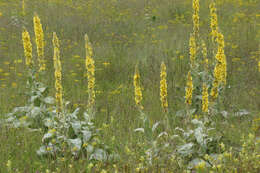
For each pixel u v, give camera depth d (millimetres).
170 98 7746
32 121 6176
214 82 5047
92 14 16328
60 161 4801
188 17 15688
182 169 4730
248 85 8445
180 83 8555
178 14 16188
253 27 13500
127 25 14523
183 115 6801
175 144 5273
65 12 16312
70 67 9922
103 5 17969
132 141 5543
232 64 9609
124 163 4918
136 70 4785
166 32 13523
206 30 12922
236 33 12820
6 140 5484
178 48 11031
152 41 12094
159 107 7297
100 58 10500
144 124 4930
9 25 13852
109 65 9867
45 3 17984
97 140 5332
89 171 4523
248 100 7695
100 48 11562
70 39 12539
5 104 7117
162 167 4691
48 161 4906
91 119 5590
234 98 7539
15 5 17219
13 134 5672
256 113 7070
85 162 5074
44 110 6316
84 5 17828
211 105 5113
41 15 15680
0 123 6078
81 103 7473
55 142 5234
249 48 11008
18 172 4570
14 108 6594
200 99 7277
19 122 6105
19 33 13055
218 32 5801
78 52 11109
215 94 5062
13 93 7824
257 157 4695
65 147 5199
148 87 8695
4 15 15391
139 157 5074
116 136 5844
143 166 4781
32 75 6422
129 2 18453
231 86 8148
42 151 5188
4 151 5121
